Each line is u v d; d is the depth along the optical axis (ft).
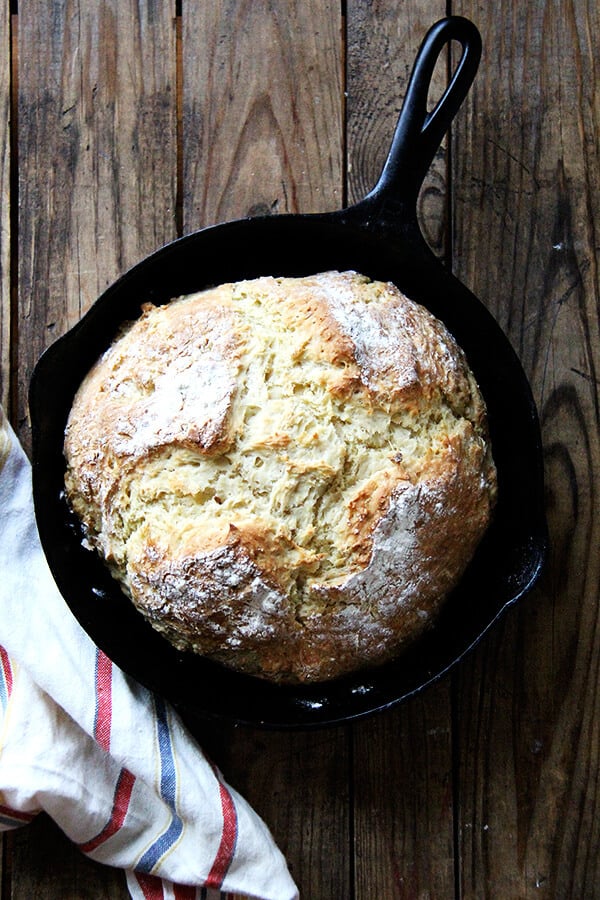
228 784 2.40
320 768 2.44
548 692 2.45
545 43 2.45
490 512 2.24
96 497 2.18
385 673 2.27
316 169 2.45
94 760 2.36
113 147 2.45
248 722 2.16
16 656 2.31
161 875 2.34
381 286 2.26
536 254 2.46
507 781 2.44
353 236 2.25
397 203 2.22
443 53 2.44
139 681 2.22
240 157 2.45
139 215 2.45
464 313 2.32
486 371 2.35
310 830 2.43
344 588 2.09
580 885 2.42
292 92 2.45
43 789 2.31
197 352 2.14
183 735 2.35
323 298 2.17
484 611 2.29
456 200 2.45
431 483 2.12
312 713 2.24
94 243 2.45
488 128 2.46
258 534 2.08
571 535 2.45
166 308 2.23
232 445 2.10
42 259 2.45
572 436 2.45
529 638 2.45
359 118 2.45
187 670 2.28
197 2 2.45
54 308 2.44
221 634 2.12
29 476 2.39
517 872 2.43
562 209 2.46
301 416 2.11
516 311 2.45
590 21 2.45
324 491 2.11
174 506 2.11
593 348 2.46
